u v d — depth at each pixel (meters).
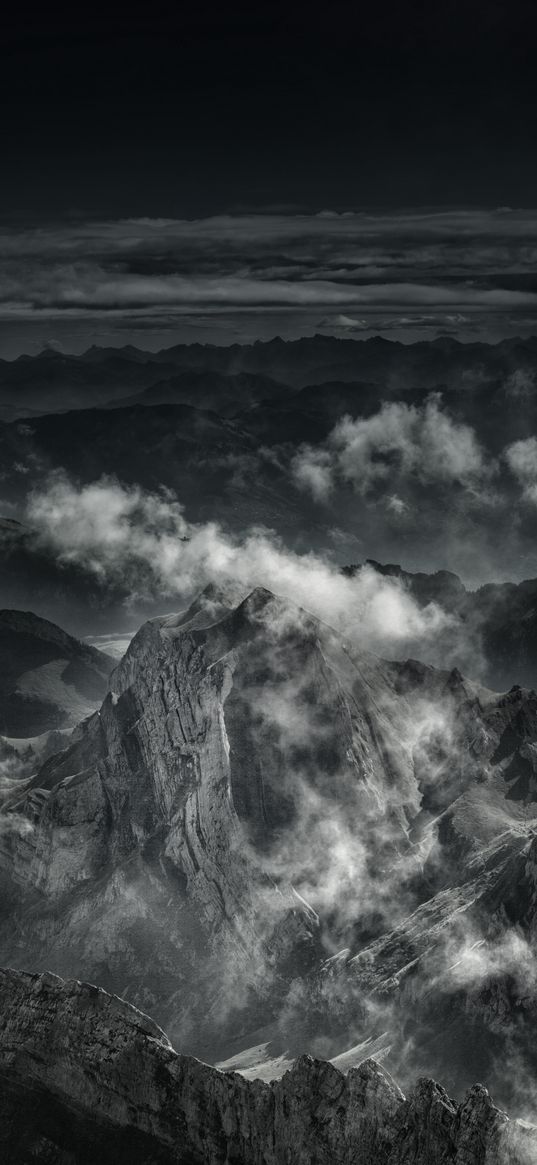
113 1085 155.75
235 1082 148.12
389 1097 140.25
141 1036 157.00
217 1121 148.25
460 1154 133.38
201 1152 148.00
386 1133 138.50
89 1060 158.38
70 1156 152.62
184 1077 151.88
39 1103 159.12
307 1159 141.12
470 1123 134.25
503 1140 132.25
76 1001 162.75
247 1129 146.12
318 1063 144.62
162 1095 152.38
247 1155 145.38
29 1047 163.12
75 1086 158.38
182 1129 150.12
